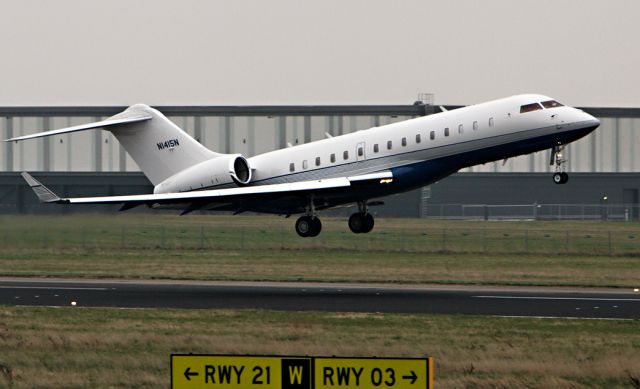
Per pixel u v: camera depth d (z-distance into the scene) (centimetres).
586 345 8338
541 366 7462
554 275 14150
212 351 8088
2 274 14288
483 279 13625
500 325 9350
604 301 11194
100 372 7469
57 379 7275
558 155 14275
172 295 11788
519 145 13962
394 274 14238
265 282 13388
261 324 9419
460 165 14325
